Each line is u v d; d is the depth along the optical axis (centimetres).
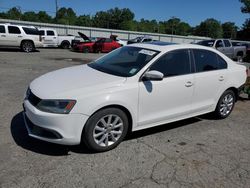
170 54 475
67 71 478
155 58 454
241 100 767
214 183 353
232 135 507
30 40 1917
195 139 479
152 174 362
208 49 540
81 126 381
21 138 437
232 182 357
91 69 480
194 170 379
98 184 335
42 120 371
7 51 1888
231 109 600
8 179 334
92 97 383
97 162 383
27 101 406
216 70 544
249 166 399
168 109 472
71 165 371
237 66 590
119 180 346
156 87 443
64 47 2652
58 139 376
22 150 401
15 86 774
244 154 435
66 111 370
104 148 409
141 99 429
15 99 641
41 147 412
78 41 2583
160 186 339
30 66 1189
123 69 454
